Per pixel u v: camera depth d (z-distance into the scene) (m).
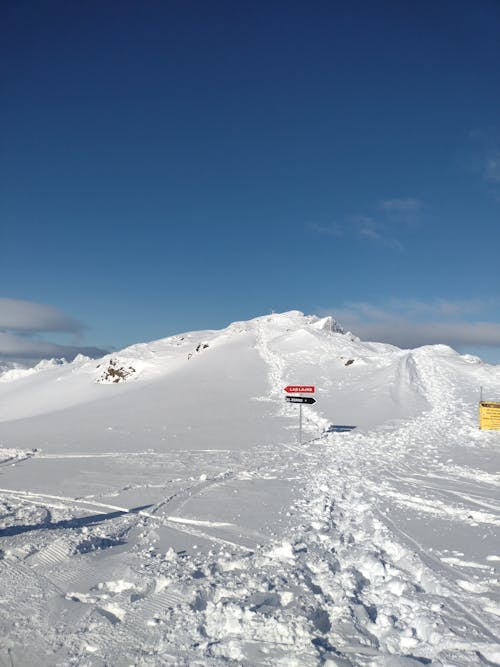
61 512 13.84
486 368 46.34
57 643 6.20
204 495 14.98
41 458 25.33
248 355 61.44
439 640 6.08
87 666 5.66
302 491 14.93
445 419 30.47
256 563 8.77
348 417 33.09
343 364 53.03
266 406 39.41
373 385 42.69
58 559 9.20
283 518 11.90
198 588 7.41
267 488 15.61
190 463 21.23
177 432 30.72
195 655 5.78
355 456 21.22
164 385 52.84
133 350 74.50
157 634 6.27
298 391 25.75
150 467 20.81
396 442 24.47
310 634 6.12
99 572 8.53
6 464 24.23
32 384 76.50
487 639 6.00
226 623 6.43
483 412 25.81
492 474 16.92
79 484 18.02
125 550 9.92
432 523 11.29
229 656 5.79
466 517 11.86
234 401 42.34
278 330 71.00
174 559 9.04
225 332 75.25
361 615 6.78
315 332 65.50
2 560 9.24
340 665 5.48
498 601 7.06
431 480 16.28
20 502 15.53
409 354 53.78
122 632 6.38
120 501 14.88
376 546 9.83
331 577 8.05
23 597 7.55
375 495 14.27
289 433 28.69
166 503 14.18
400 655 5.86
